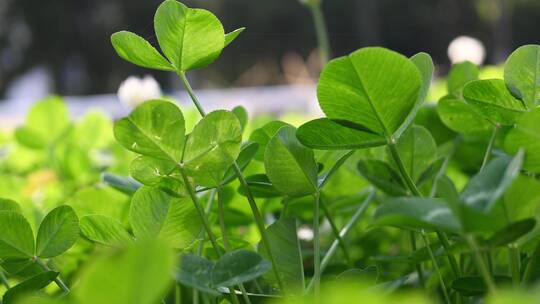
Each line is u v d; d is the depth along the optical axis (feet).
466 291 0.85
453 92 1.22
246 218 1.18
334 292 0.63
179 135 0.86
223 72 23.34
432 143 1.03
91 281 0.63
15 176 1.95
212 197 1.07
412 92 0.85
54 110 2.07
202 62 0.94
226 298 0.88
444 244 0.86
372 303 0.62
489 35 24.90
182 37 0.93
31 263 0.90
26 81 25.32
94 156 2.20
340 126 0.88
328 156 1.03
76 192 1.21
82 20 24.68
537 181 0.79
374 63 0.84
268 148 0.89
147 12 24.59
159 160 0.88
